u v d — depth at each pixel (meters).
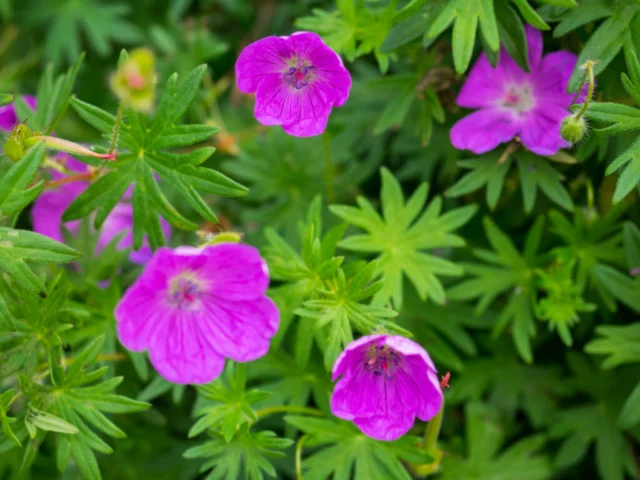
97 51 0.48
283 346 0.40
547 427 0.41
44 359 0.35
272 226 0.41
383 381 0.33
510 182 0.39
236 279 0.33
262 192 0.42
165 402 0.41
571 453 0.39
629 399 0.36
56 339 0.34
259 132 0.45
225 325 0.34
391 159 0.43
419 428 0.39
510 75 0.36
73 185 0.40
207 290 0.34
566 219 0.38
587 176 0.38
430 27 0.35
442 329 0.39
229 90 0.48
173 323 0.34
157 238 0.35
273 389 0.37
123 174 0.34
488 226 0.39
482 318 0.39
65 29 0.46
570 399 0.41
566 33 0.36
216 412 0.34
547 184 0.36
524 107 0.36
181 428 0.41
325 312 0.34
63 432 0.33
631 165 0.33
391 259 0.37
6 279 0.35
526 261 0.39
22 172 0.32
